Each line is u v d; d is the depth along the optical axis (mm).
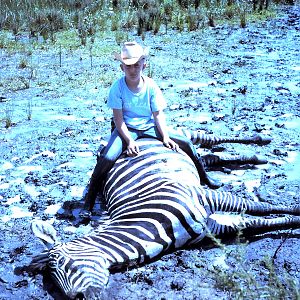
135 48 5398
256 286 3943
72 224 5285
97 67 11258
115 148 5344
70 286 3885
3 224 5348
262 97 9070
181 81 10133
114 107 5473
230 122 7910
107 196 5207
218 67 11008
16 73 11000
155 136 5547
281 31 14086
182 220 4539
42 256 4477
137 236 4398
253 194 5777
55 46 13117
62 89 9898
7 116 8203
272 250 4750
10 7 16125
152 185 4836
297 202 5578
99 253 4180
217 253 4711
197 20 14977
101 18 15219
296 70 10688
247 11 16078
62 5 16484
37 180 6199
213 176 6285
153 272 4441
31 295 4281
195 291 4230
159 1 16766
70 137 7559
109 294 4180
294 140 7234
